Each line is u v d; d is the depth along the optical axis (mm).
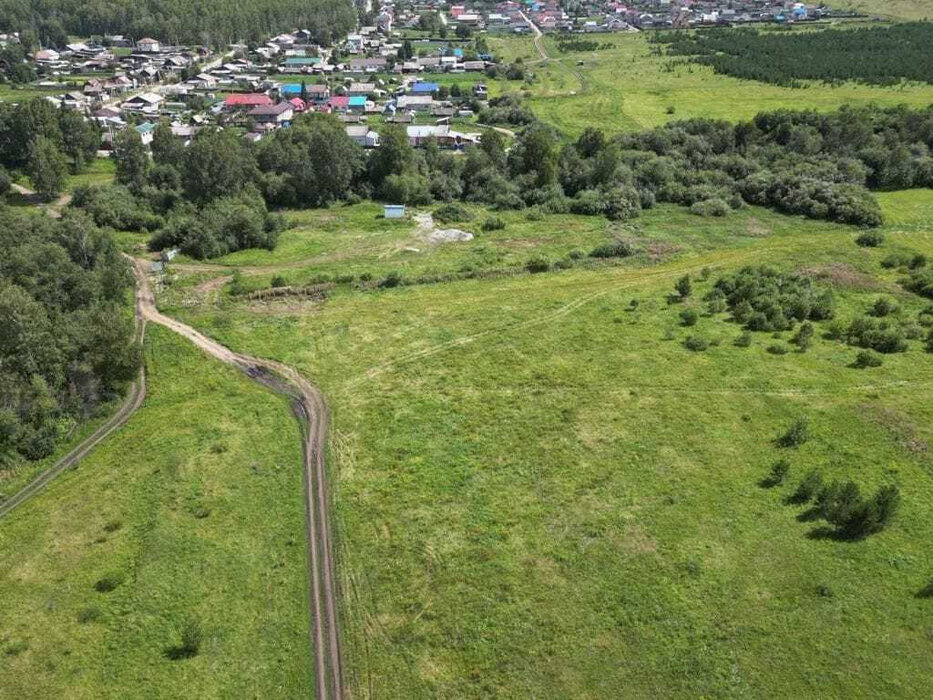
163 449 57312
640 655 38344
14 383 58719
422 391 64125
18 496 54000
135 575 45000
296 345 73062
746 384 62750
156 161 131750
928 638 38406
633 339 71438
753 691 36125
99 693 37562
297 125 138500
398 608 42156
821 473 50906
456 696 36938
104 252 88438
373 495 51312
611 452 54500
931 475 50531
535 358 68562
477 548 45969
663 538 45875
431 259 94875
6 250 77375
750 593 41531
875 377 63281
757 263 90562
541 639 39594
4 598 43750
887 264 88625
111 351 64562
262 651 40031
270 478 53875
